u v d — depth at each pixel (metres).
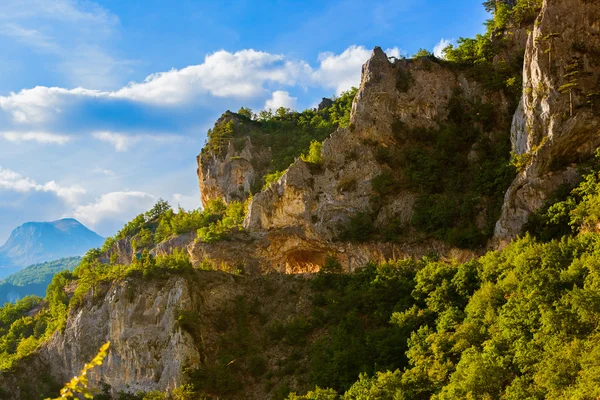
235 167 192.50
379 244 126.62
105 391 119.06
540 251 93.88
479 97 137.00
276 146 199.75
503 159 122.06
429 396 83.56
